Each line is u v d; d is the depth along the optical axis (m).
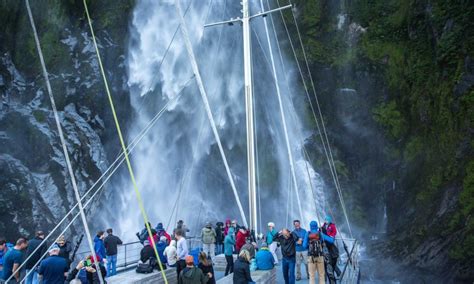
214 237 16.41
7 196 31.66
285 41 46.84
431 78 37.53
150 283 12.94
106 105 40.09
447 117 34.84
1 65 36.78
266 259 12.73
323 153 42.47
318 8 46.50
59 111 37.53
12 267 10.38
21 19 38.94
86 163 35.94
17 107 36.50
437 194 33.56
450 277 28.69
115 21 42.94
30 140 34.78
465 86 33.66
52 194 33.53
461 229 29.64
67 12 41.09
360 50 43.31
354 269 14.95
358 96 42.75
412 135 39.00
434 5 37.53
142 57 44.19
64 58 39.38
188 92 44.91
